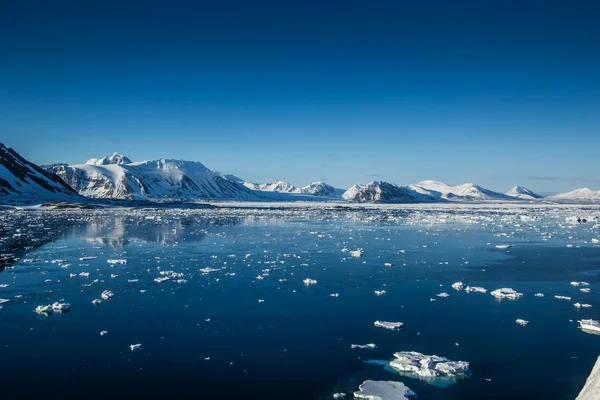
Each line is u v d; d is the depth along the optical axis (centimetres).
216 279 3475
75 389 1691
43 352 2028
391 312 2662
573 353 2066
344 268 3959
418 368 1858
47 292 3033
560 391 1705
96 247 5041
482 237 6425
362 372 1861
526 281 3481
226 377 1805
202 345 2131
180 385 1731
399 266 4069
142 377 1795
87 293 3017
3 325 2377
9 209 11650
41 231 6550
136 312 2617
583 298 2978
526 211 15362
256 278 3525
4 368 1864
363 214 12662
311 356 2017
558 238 6316
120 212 11800
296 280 3472
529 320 2523
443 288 3241
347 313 2638
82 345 2112
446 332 2331
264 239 6006
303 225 8400
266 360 1972
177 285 3269
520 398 1648
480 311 2691
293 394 1669
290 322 2472
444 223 9175
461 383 1772
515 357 2020
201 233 6669
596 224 8894
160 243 5453
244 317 2550
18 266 3897
